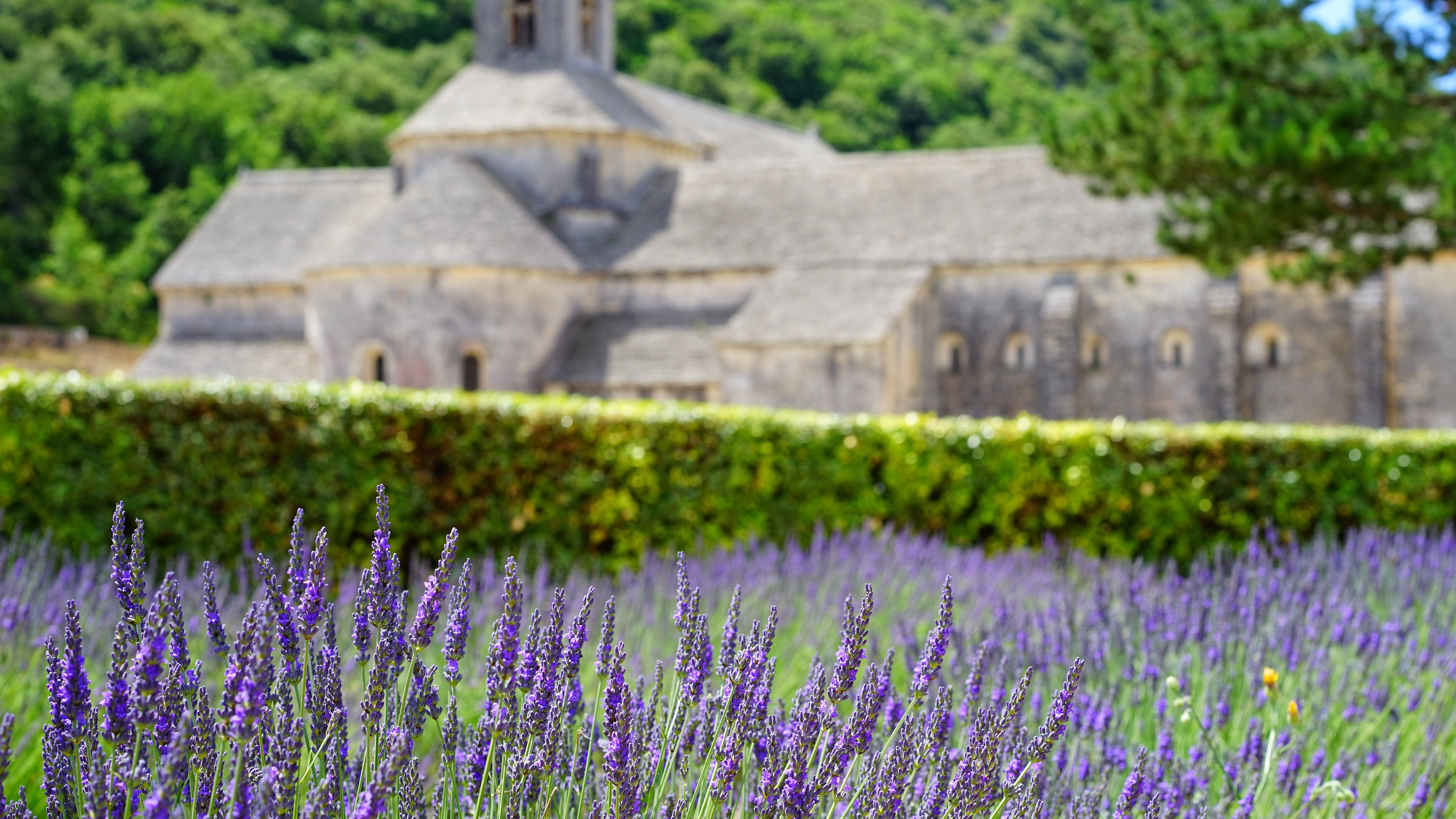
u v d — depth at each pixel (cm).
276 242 6256
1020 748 425
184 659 361
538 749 403
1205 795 556
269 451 1498
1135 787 438
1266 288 4891
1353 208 2298
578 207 5631
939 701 442
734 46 13875
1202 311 4869
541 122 5675
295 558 389
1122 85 2409
